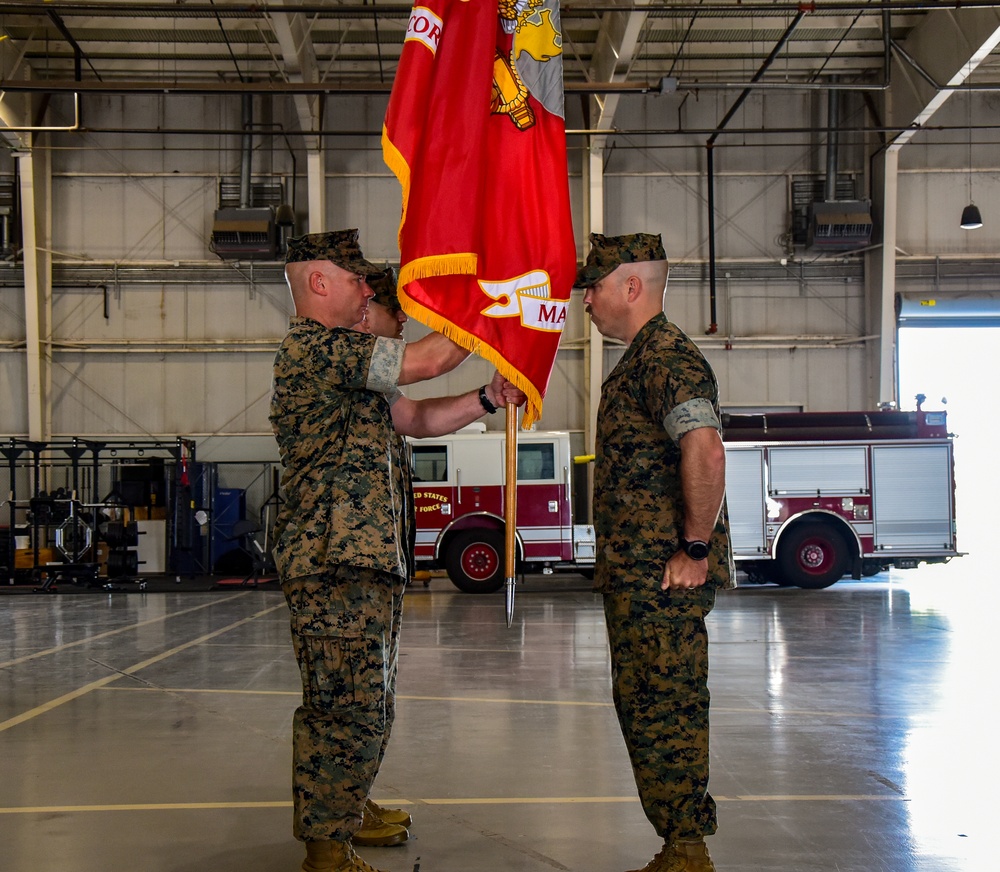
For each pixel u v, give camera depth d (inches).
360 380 97.4
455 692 216.5
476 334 104.7
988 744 164.1
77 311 663.1
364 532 94.8
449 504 496.7
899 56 614.9
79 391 661.3
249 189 647.8
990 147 666.2
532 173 110.9
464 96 108.7
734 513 492.1
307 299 104.7
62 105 662.5
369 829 113.6
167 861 107.7
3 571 587.8
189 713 196.5
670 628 94.2
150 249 663.8
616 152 668.1
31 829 120.0
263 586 553.3
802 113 665.6
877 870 103.6
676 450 97.0
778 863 105.7
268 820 123.3
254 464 661.3
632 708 94.8
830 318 669.3
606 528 98.6
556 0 114.5
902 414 501.4
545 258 108.6
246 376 663.1
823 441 492.7
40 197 652.1
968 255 663.8
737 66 657.6
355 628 94.9
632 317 101.9
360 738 95.3
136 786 140.6
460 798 132.4
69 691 224.4
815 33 605.3
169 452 648.4
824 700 204.8
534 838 114.7
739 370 667.4
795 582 494.3
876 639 306.8
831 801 130.1
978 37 524.7
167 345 661.3
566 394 660.1
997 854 108.9
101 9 500.1
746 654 274.4
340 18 590.9
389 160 107.9
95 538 550.3
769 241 668.1
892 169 632.4
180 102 663.1
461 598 469.1
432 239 105.0
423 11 109.8
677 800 92.8
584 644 298.4
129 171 663.8
